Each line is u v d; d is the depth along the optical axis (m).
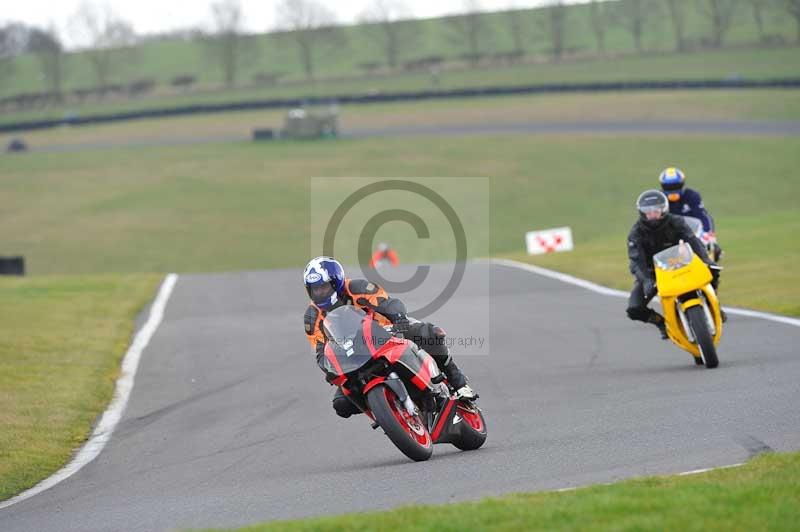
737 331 47.75
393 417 26.42
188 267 139.88
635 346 47.62
